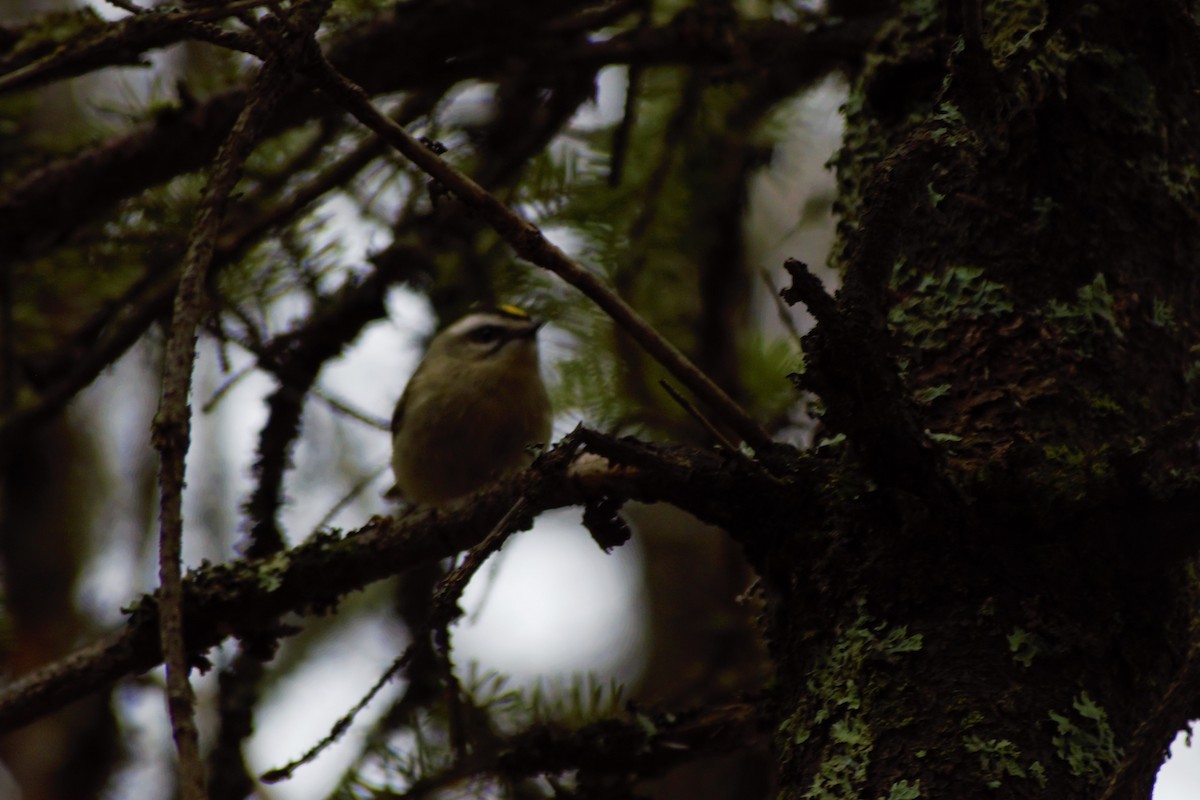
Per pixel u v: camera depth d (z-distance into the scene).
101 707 10.73
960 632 4.41
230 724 8.30
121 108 8.82
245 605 6.32
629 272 9.30
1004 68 4.43
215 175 4.56
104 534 12.62
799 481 4.81
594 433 4.77
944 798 4.14
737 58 7.85
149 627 6.41
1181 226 5.10
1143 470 4.31
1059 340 4.86
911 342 5.05
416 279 9.80
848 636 4.55
